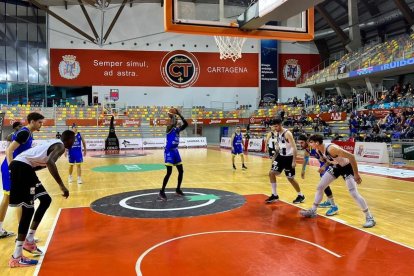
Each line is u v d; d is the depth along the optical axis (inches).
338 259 165.0
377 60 957.2
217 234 205.6
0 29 1181.1
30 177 165.5
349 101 998.4
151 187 372.8
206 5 285.1
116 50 1257.4
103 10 1082.7
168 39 1285.7
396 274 147.8
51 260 167.6
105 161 657.6
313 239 194.7
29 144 192.9
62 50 1226.6
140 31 1272.1
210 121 1203.2
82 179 434.3
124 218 243.8
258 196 317.4
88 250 181.2
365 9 1163.3
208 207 274.1
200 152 868.0
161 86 1284.4
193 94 1300.4
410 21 921.5
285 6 225.6
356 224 225.5
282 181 405.4
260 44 1309.1
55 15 1058.7
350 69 1040.2
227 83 1309.1
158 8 1282.0
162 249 181.5
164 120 1161.4
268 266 157.2
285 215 248.1
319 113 999.6
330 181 233.3
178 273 150.7
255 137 983.0
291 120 1007.0
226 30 287.1
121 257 170.9
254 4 261.7
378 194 326.3
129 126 1129.4
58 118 1122.7
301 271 151.3
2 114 890.7
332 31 1222.9
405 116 716.0
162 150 963.3
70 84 1232.8
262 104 1275.8
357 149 641.0
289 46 1346.0
